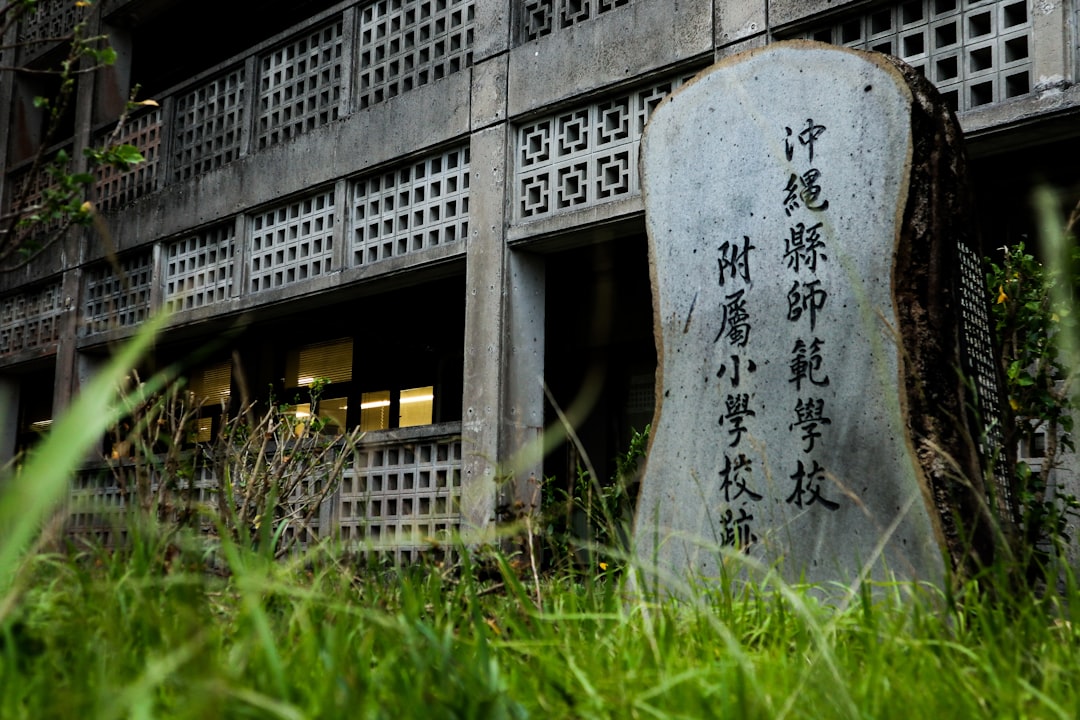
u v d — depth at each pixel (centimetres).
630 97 616
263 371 956
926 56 502
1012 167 545
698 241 402
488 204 666
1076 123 459
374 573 291
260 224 838
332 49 802
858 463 340
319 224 791
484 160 673
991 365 375
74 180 363
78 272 979
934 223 343
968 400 346
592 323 768
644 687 178
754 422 371
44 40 381
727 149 398
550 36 650
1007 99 473
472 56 702
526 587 297
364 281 738
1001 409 373
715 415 382
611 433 746
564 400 778
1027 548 251
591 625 250
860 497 338
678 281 405
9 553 85
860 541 335
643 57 602
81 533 260
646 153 425
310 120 816
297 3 926
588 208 613
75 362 964
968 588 240
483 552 319
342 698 156
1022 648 201
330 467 523
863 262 352
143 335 93
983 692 173
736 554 242
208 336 918
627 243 713
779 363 368
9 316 1074
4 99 1069
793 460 357
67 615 194
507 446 635
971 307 362
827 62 374
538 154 654
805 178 373
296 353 952
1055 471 455
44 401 1108
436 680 164
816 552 344
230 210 843
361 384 894
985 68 502
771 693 171
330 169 771
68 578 215
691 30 584
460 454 657
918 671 187
